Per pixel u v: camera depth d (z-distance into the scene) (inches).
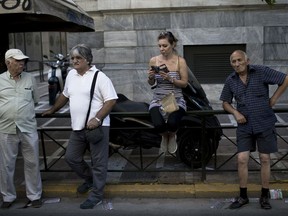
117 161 257.8
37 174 199.5
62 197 212.5
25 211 196.5
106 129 194.5
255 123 182.5
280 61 446.0
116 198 210.1
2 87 187.6
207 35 446.9
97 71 192.4
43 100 524.4
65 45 1011.9
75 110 190.7
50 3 209.2
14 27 309.9
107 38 459.8
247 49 446.6
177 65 203.0
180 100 205.9
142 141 239.6
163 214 189.8
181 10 444.5
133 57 458.6
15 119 187.8
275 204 196.9
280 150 270.1
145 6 444.1
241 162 190.1
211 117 234.2
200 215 187.2
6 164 193.5
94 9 460.8
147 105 251.3
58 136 334.0
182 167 241.3
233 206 193.3
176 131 211.2
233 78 187.8
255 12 440.1
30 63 773.3
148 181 221.9
